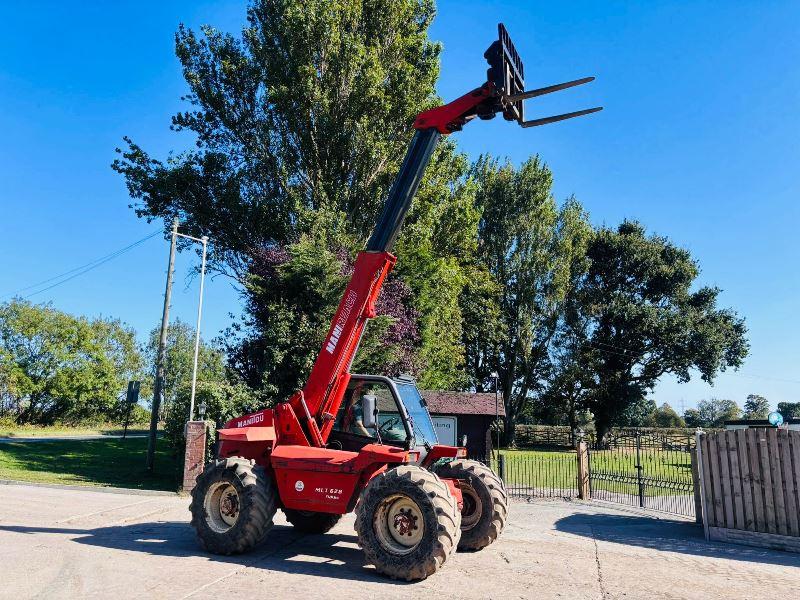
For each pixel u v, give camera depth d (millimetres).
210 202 24922
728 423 15766
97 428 52312
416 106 24797
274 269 19719
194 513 8062
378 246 8672
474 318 44219
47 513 10719
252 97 25203
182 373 45000
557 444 48812
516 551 8727
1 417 47688
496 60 7309
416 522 6973
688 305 49969
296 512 9719
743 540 10039
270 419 8570
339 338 8555
